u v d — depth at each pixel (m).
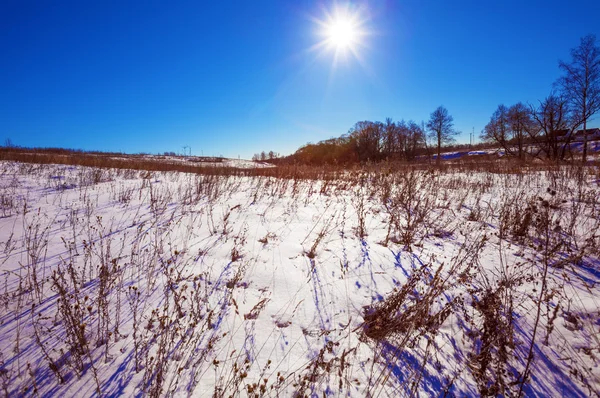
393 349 1.88
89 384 1.59
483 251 3.30
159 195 6.69
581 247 3.23
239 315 2.17
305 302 2.36
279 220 4.65
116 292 2.49
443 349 1.89
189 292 2.48
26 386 1.55
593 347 1.82
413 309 2.00
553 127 17.48
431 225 4.29
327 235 3.88
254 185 8.30
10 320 2.10
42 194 6.74
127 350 1.84
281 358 1.78
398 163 8.06
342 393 1.53
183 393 1.52
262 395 1.39
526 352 1.83
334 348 1.87
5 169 9.88
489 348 1.70
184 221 4.56
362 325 2.04
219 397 1.44
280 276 2.75
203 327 2.00
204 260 3.09
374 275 2.78
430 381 1.64
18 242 3.64
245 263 3.00
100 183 8.60
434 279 2.10
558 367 1.71
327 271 2.85
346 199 6.31
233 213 5.07
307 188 7.88
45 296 2.42
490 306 1.90
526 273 2.76
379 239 3.77
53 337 1.95
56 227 4.29
